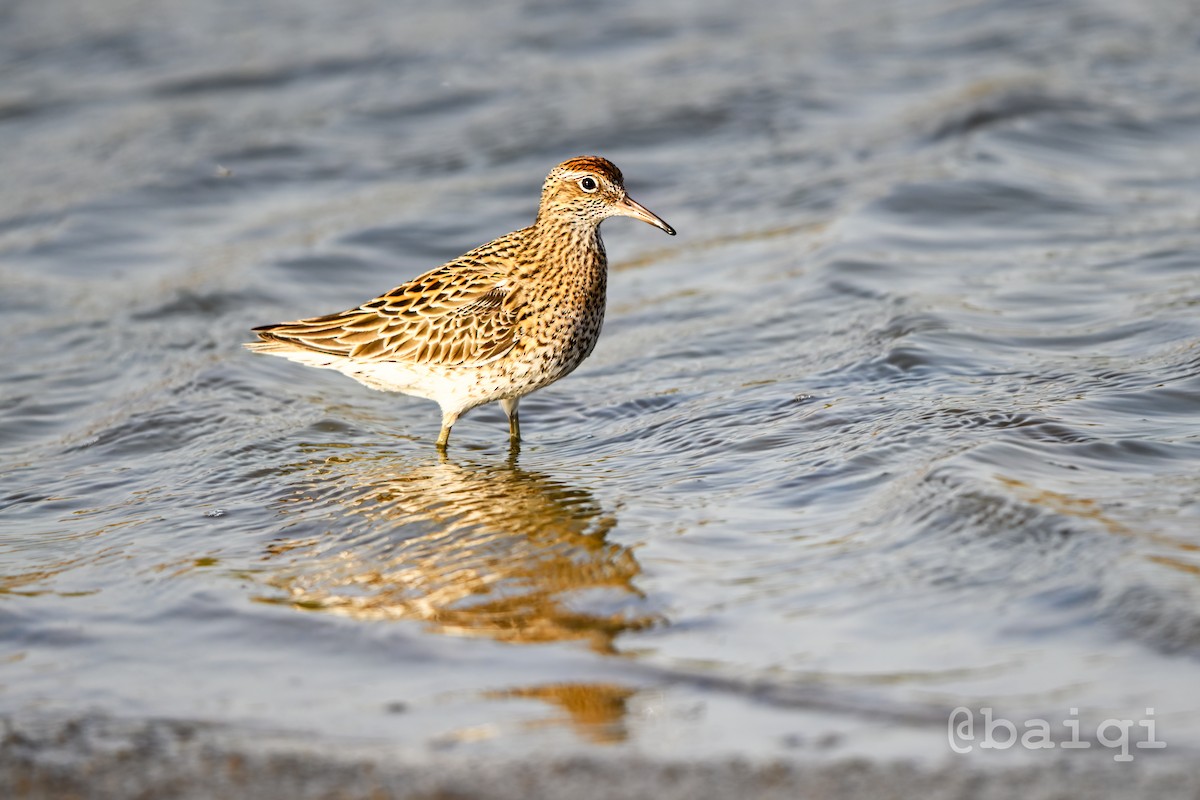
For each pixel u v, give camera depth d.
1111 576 8.91
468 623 9.67
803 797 7.27
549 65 27.31
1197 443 11.30
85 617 10.13
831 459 11.80
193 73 27.50
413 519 11.73
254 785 7.75
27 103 26.22
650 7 30.36
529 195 21.78
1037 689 8.05
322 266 19.42
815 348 15.18
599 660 8.94
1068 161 20.92
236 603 10.22
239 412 14.77
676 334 16.38
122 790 7.79
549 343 14.05
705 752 7.77
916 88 24.78
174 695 8.91
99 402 15.38
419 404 15.59
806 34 28.06
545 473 12.80
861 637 8.82
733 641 8.96
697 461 12.51
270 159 23.47
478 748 8.00
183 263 19.84
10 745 8.33
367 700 8.69
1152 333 14.27
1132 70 24.36
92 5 31.39
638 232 20.52
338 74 27.30
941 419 12.25
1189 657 8.11
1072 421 11.87
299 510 12.15
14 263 19.89
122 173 22.91
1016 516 9.95
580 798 7.39
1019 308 15.49
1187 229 17.81
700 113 24.25
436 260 19.77
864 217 19.09
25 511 12.53
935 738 7.70
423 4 31.19
